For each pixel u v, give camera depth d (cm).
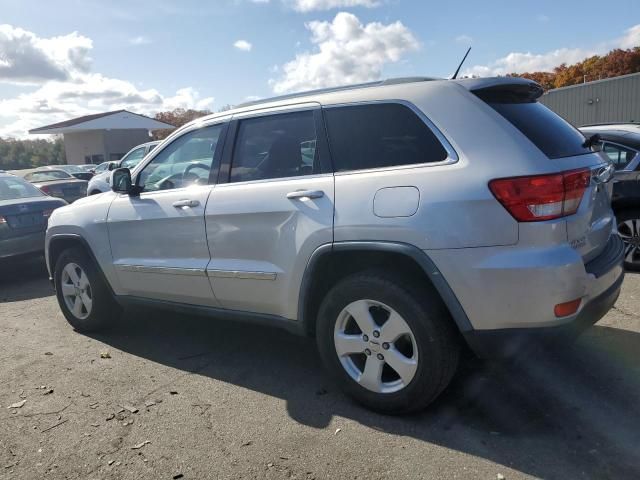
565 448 279
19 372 413
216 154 391
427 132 303
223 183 383
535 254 267
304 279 332
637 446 278
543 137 296
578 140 330
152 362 423
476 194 275
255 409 338
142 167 444
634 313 468
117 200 450
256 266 357
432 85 313
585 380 352
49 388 381
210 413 335
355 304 318
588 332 429
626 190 589
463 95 303
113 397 363
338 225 312
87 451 299
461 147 290
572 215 278
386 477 262
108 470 281
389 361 310
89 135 4550
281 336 468
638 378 351
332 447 291
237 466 279
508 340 279
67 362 429
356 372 329
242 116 385
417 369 299
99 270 468
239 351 438
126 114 4453
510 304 272
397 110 316
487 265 273
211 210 377
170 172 424
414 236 288
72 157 4784
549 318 270
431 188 288
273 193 347
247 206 357
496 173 275
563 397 331
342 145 330
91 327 492
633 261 599
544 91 357
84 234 467
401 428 306
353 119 330
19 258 728
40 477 278
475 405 326
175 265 403
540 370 367
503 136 285
